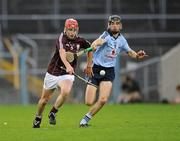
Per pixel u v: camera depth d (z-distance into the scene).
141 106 65.56
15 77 81.31
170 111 55.34
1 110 59.31
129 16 95.56
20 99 81.25
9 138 30.02
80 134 31.53
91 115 35.94
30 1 98.00
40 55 82.69
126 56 81.06
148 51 83.88
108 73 35.38
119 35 35.62
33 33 94.44
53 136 30.58
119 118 45.47
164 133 31.92
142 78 81.81
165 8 96.12
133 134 31.44
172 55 80.62
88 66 34.69
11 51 83.38
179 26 95.06
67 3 98.12
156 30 94.69
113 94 78.69
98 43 34.38
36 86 81.88
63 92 33.84
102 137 29.94
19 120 43.91
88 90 35.50
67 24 33.44
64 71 33.91
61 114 51.50
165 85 81.12
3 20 94.81
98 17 95.81
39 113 35.59
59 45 33.38
